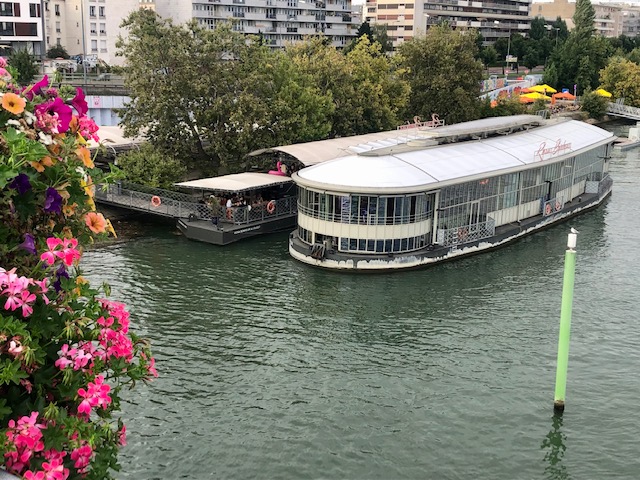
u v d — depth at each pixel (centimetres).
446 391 3094
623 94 15088
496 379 3209
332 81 7775
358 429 2781
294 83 6806
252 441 2684
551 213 6106
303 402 2973
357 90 8169
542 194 6106
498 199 5544
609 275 4703
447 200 5078
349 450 2642
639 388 3158
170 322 3772
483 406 2977
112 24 15050
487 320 3894
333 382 3152
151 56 6266
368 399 3009
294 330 3712
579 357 3450
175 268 4688
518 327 3803
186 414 2858
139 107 6359
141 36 6456
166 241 5325
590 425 2848
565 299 2836
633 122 14475
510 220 5741
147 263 4775
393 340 3609
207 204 5619
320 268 4778
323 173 5000
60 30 15238
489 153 5819
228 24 6625
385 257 4731
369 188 4731
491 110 10694
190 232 5359
